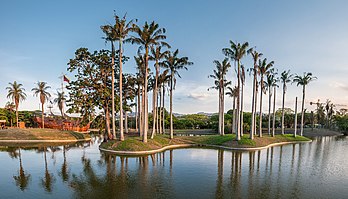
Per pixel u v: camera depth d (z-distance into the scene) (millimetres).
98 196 13211
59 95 79188
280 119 84250
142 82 42906
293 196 13625
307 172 20109
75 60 37156
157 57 36875
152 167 21141
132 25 33500
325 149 37156
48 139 43438
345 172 20328
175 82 41125
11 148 33781
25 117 85188
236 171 20031
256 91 43531
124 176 17734
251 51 39156
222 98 46469
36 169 20000
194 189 14664
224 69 47000
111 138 38438
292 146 40781
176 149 34531
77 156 26812
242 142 36812
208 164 22984
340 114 118188
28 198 12875
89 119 41188
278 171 20328
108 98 39062
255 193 14055
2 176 17656
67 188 14664
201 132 65688
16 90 70625
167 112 85062
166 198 12945
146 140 33094
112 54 36406
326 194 14125
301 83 53281
